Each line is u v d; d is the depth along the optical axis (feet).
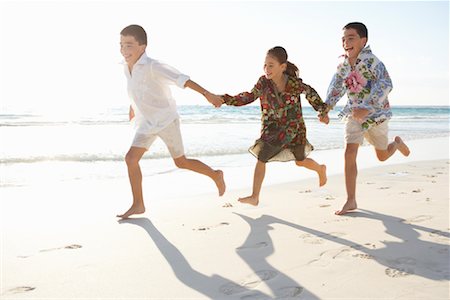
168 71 12.62
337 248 10.07
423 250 9.87
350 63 13.62
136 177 13.21
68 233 11.41
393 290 7.74
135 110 13.50
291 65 13.24
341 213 13.29
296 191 17.31
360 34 13.38
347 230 11.56
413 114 150.10
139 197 13.34
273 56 12.78
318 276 8.45
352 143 13.80
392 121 90.48
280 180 19.98
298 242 10.57
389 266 8.91
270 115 13.41
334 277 8.38
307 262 9.20
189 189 17.95
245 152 30.83
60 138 38.01
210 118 82.74
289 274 8.55
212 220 12.76
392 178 20.06
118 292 7.82
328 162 26.20
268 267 8.95
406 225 11.94
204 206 14.67
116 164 25.32
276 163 25.91
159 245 10.43
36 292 7.80
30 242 10.64
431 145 37.37
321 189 17.67
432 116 127.54
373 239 10.73
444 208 13.85
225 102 12.81
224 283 8.19
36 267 8.98
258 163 13.64
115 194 16.96
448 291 7.68
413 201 14.93
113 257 9.61
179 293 7.77
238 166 24.72
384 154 14.98
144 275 8.58
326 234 11.22
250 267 8.96
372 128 14.21
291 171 22.88
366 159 27.73
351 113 13.71
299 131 13.53
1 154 27.86
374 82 13.43
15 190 17.56
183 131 48.70
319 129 56.39
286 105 13.25
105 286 8.07
